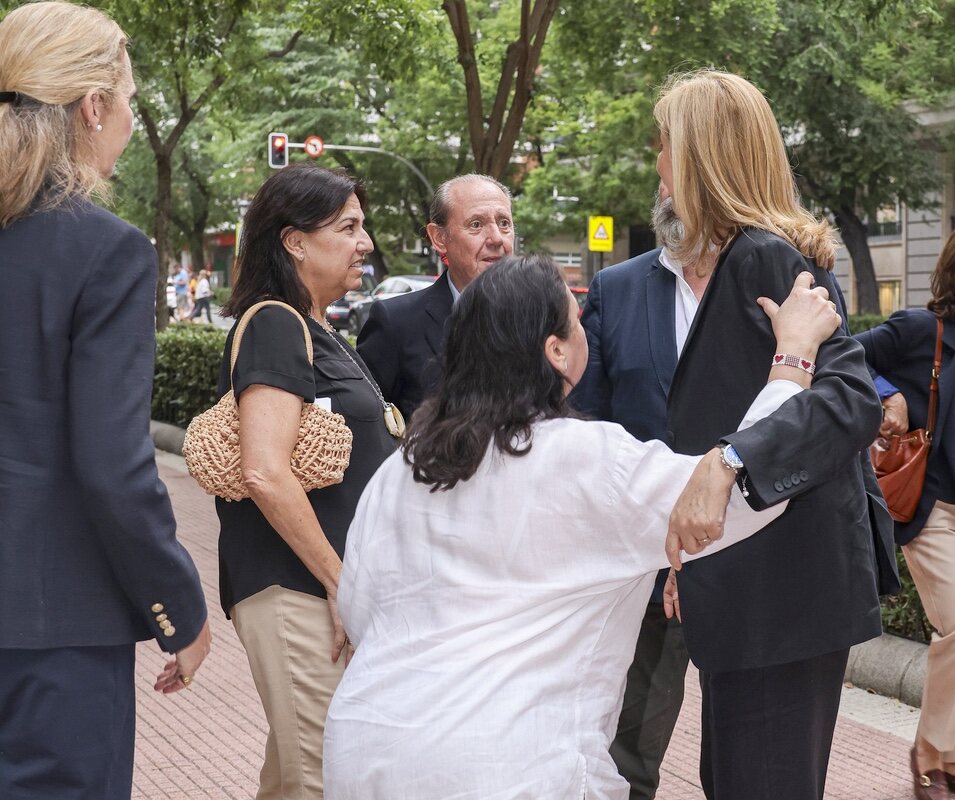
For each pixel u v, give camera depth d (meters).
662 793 4.27
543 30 11.94
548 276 2.04
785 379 2.11
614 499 1.94
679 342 3.32
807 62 21.73
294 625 2.93
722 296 2.45
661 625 3.41
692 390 2.49
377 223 37.66
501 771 1.86
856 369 2.12
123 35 2.47
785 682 2.39
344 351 3.17
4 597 2.20
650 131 24.20
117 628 2.29
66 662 2.26
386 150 34.47
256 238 3.08
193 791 4.37
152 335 2.30
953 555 3.98
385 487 2.10
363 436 3.05
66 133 2.31
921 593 4.07
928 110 24.77
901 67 22.22
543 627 1.94
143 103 18.77
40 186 2.26
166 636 2.30
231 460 2.88
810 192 25.61
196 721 5.14
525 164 33.66
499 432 1.97
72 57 2.32
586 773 1.92
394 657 1.97
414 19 14.17
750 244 2.42
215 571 7.91
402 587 2.01
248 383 2.86
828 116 23.59
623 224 30.73
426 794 1.87
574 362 2.07
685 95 2.52
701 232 2.53
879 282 36.12
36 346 2.22
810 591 2.33
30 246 2.24
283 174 3.09
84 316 2.23
